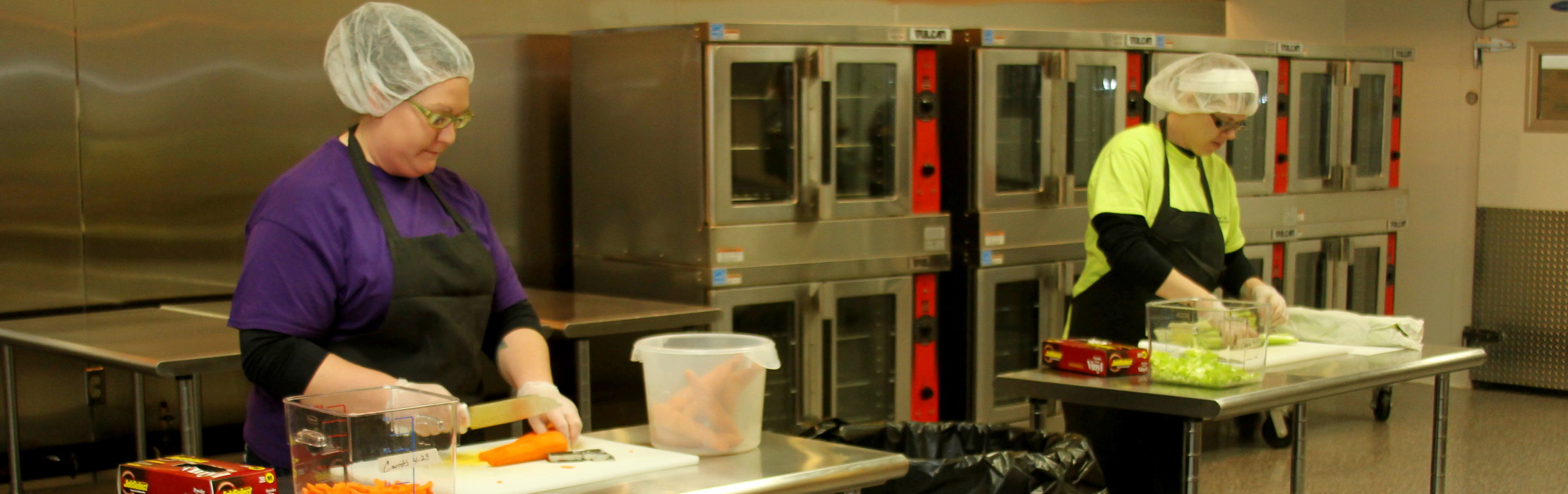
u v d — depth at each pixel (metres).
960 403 4.54
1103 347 2.61
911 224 4.20
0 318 3.38
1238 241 3.33
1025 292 4.75
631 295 4.08
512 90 4.31
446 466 1.46
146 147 3.57
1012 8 5.50
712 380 1.81
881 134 4.25
